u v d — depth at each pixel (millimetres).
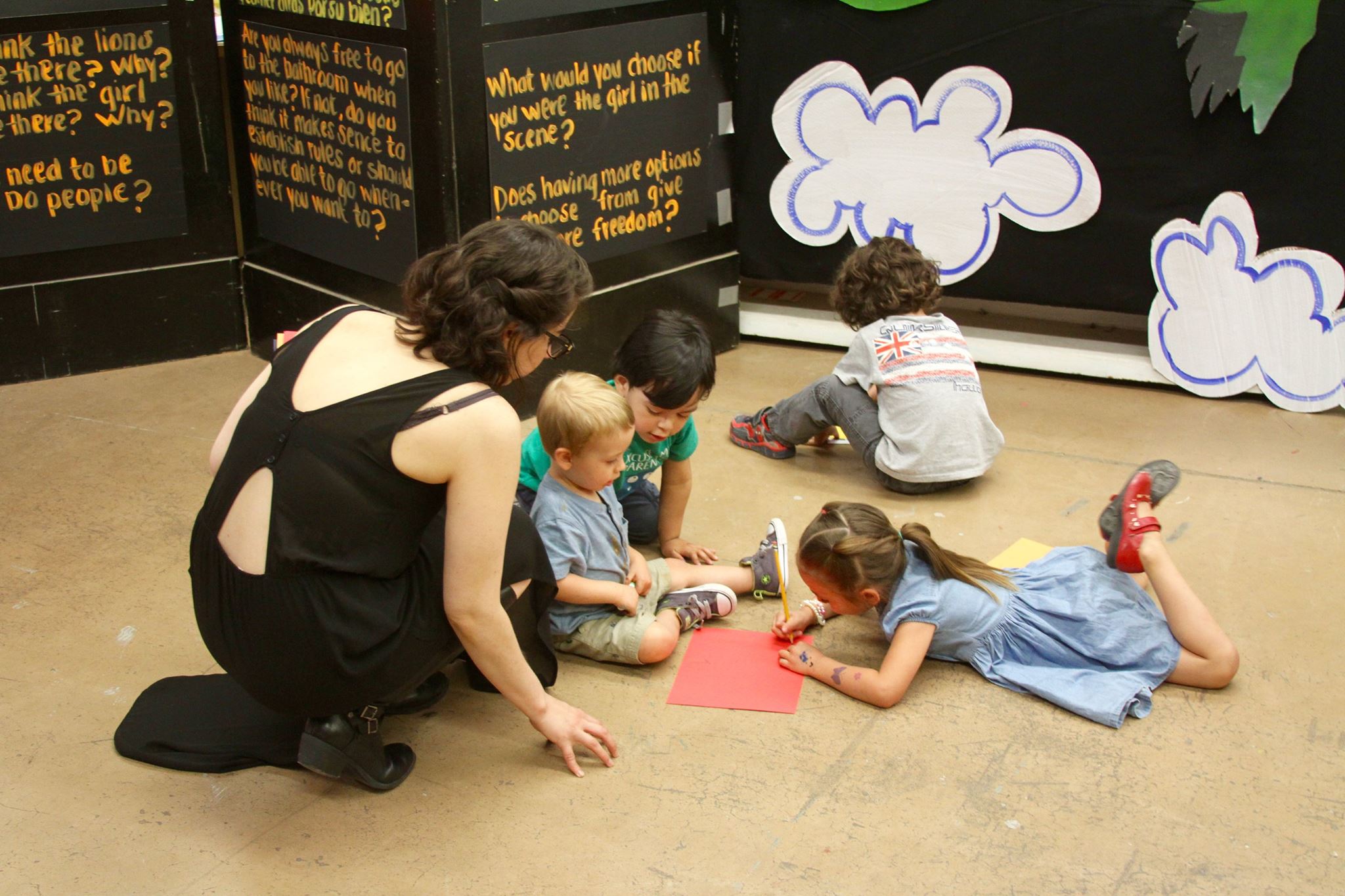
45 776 2137
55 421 3594
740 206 4148
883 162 3918
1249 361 3742
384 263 3471
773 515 3121
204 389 3861
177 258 3984
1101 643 2408
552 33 3311
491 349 1850
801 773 2178
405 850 1985
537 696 2092
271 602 1878
